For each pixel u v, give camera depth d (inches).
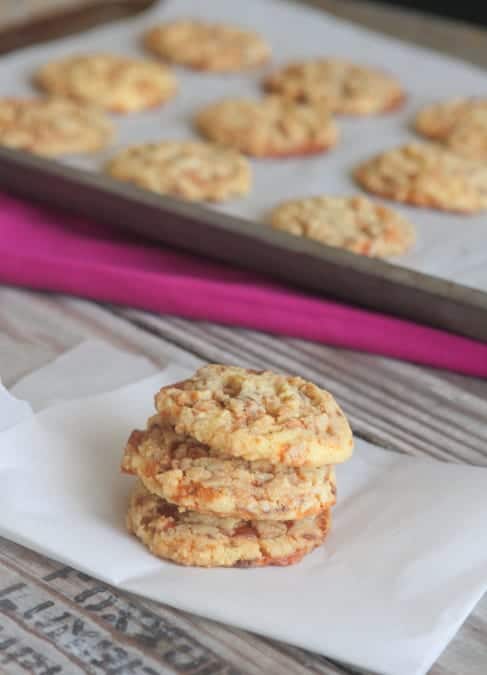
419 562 24.5
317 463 24.4
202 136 37.6
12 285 31.3
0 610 24.0
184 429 24.5
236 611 23.8
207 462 24.6
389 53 42.0
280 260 30.4
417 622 23.7
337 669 23.5
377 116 38.9
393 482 25.9
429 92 40.1
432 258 32.9
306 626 23.6
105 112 38.3
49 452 26.0
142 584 24.2
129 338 30.0
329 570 24.5
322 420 24.8
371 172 35.6
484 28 49.3
